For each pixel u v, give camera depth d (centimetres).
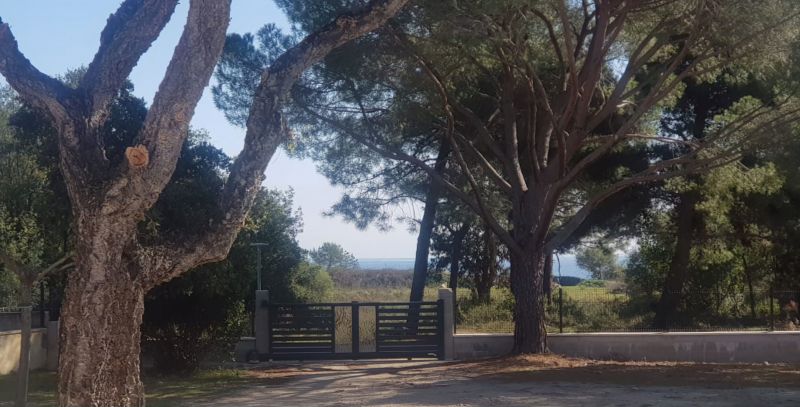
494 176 1848
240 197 749
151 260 721
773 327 1961
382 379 1562
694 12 1495
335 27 824
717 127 1814
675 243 2827
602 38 1531
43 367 1783
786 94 1558
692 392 1316
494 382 1460
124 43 763
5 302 2100
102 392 695
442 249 3594
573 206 2689
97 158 726
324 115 1762
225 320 1717
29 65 727
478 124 1831
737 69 1666
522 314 1805
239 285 1673
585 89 1566
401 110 1719
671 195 2638
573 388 1368
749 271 2688
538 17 1605
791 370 1598
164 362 1677
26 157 1477
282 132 777
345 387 1467
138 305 718
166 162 708
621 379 1468
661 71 1784
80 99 736
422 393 1354
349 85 1698
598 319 2230
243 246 1683
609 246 3014
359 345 1902
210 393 1420
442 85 1661
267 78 789
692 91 2428
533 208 1806
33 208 1461
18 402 1016
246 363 1862
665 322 2259
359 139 1748
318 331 1870
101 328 696
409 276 4506
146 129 711
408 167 2297
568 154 1642
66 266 1133
